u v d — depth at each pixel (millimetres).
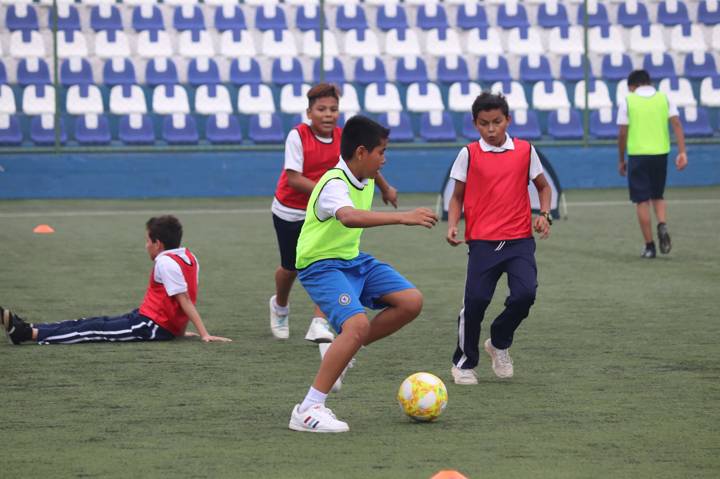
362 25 80625
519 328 26750
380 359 23172
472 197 20625
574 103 78562
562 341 25031
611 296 31719
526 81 79188
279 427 17344
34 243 46125
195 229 51562
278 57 77562
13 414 18234
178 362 22750
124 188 69250
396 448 16000
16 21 76688
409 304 18422
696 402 19000
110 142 71688
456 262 40094
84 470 14867
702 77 80625
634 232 49375
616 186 73562
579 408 18578
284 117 74750
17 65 74312
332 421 16984
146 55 76938
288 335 26031
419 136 75250
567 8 83625
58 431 17078
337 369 17172
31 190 68188
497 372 21172
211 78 76312
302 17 80312
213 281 35469
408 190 71750
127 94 73375
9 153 67938
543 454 15641
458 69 78625
